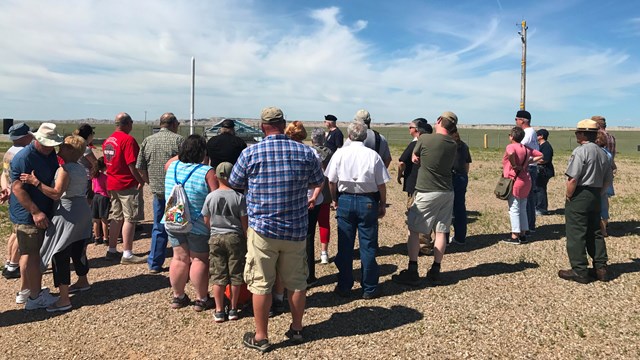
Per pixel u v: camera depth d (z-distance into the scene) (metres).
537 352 3.46
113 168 5.69
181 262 4.36
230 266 4.03
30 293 4.41
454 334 3.78
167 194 4.33
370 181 4.40
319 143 5.60
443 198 4.82
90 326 4.09
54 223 4.33
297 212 3.52
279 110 3.60
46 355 3.61
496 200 10.39
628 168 17.12
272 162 3.46
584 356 3.39
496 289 4.77
